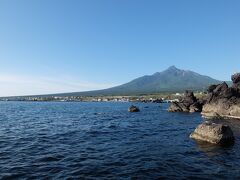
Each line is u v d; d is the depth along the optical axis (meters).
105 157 26.08
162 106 150.12
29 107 155.00
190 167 22.75
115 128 50.38
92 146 31.73
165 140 35.88
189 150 29.22
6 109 129.75
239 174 21.00
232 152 28.33
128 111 108.12
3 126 53.22
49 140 36.00
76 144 33.06
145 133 43.16
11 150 29.20
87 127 52.16
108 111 111.12
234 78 75.94
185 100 104.06
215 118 68.44
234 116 67.31
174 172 21.30
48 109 130.50
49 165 23.06
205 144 32.38
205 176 20.41
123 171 21.41
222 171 21.75
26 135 40.62
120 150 29.38
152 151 28.80
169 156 26.52
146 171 21.42
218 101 74.06
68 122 63.00
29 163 23.70
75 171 21.34
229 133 32.81
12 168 22.09
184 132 44.16
